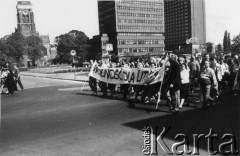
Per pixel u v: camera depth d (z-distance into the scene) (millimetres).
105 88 15586
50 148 7055
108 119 9875
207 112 10219
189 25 163875
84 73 41719
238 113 9719
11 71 19625
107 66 17047
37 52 108312
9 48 98625
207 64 10789
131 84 13594
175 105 10930
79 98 15453
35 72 58594
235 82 13164
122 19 139250
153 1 149125
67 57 109500
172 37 176875
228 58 15711
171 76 10555
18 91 21156
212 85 11547
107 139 7559
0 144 7578
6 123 10055
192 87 15016
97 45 139625
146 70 13133
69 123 9578
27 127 9328
